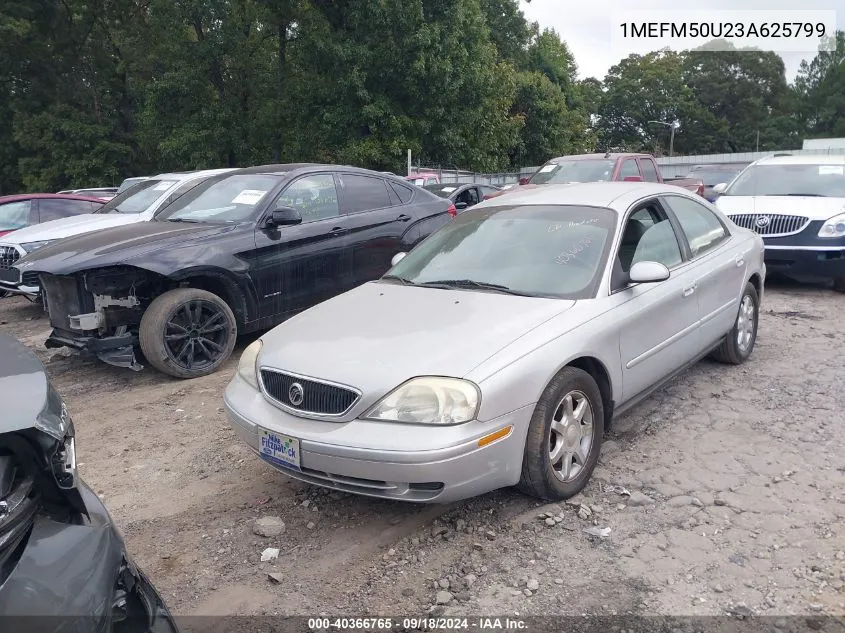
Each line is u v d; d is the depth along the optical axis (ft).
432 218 26.68
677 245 16.22
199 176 32.58
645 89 244.01
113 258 18.84
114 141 102.01
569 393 12.01
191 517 12.55
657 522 11.57
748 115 250.37
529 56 158.30
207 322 20.33
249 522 12.26
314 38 80.74
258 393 12.30
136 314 20.29
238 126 91.15
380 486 10.60
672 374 15.70
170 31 86.89
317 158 89.66
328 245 22.95
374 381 10.82
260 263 21.24
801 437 14.61
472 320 12.25
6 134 104.01
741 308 18.94
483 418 10.55
